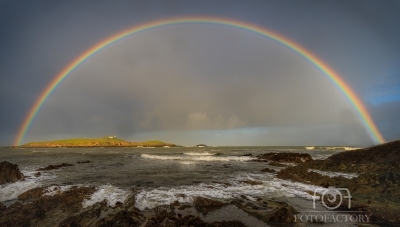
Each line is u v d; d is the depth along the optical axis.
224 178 29.77
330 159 36.75
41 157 73.31
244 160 61.31
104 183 26.08
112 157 74.44
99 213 14.84
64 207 15.85
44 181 27.61
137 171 37.91
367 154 34.16
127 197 18.75
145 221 13.41
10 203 18.05
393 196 17.36
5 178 26.08
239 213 15.34
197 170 39.22
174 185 24.69
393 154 31.30
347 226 12.85
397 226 12.58
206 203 16.95
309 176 26.38
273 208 15.69
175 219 13.28
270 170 37.22
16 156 77.62
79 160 62.03
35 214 14.12
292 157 58.94
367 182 20.44
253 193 20.58
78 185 24.31
